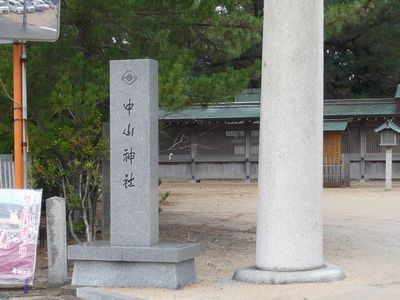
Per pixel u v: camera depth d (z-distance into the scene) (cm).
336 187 2542
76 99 960
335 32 2172
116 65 820
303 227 789
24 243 811
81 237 1127
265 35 816
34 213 818
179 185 2759
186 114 2862
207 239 1215
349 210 1684
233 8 1182
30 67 1043
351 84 3562
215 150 2980
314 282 770
